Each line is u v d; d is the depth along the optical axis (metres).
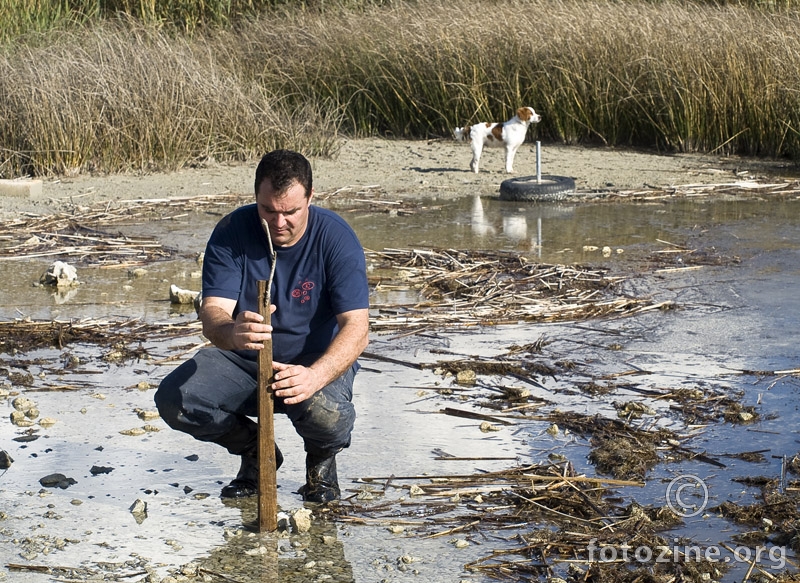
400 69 18.19
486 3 19.34
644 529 4.25
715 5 18.84
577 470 4.87
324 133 16.05
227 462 5.04
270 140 15.66
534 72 17.39
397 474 4.84
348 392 4.49
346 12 19.91
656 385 5.98
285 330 4.44
